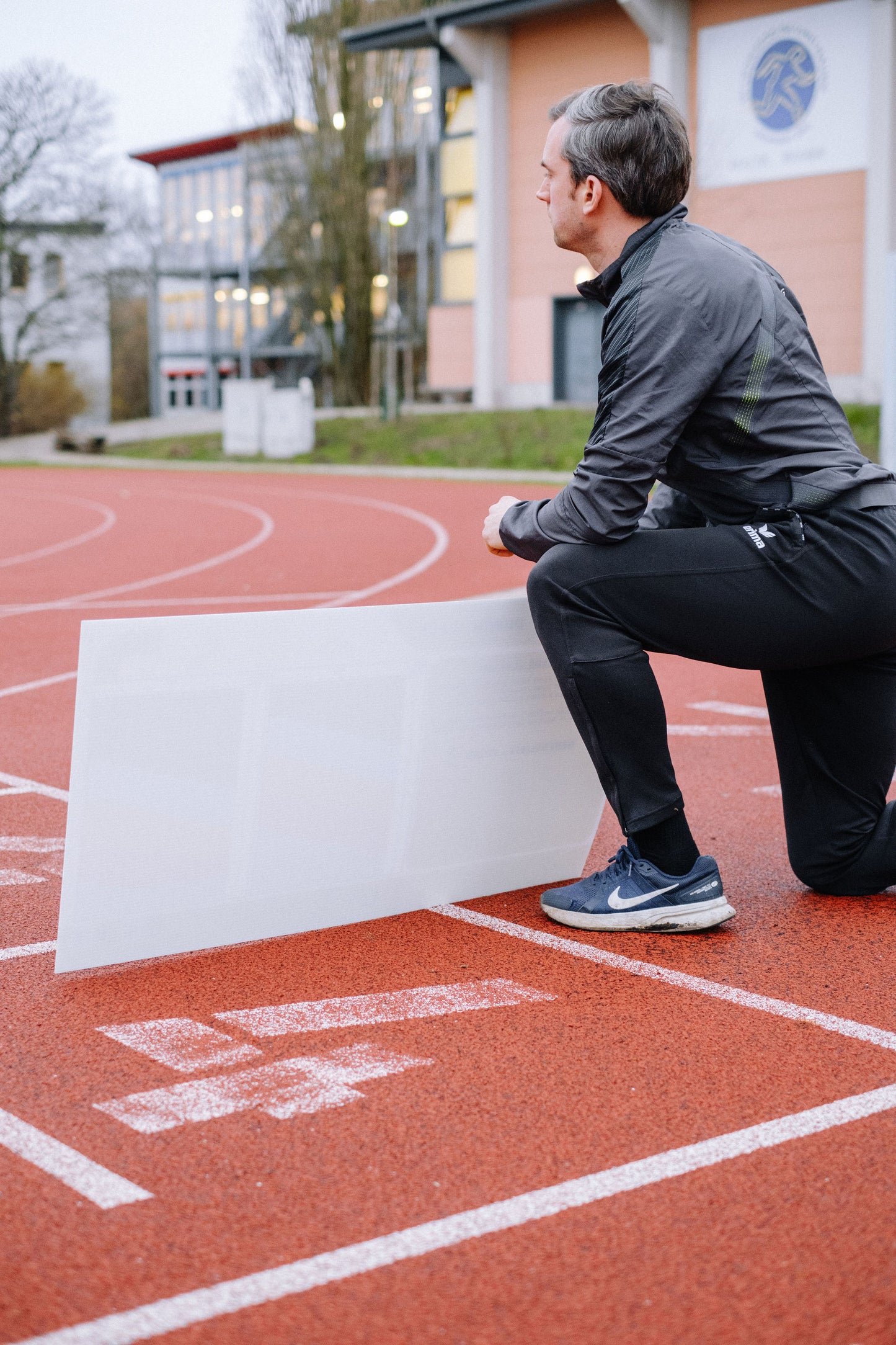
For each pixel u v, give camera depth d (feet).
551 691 11.83
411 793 11.12
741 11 92.99
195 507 69.26
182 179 213.66
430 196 131.13
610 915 10.71
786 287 10.19
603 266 10.38
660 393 9.56
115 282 156.35
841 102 89.81
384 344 132.98
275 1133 7.25
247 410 118.62
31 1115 7.45
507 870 12.00
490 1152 7.04
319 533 54.03
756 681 24.44
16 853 13.17
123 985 9.55
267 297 198.80
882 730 11.06
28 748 18.29
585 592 10.07
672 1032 8.71
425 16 106.93
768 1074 8.05
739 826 14.23
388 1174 6.80
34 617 31.71
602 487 9.75
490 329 112.27
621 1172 6.83
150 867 9.70
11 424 160.15
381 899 11.16
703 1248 6.13
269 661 10.02
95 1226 6.27
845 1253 6.10
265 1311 5.60
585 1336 5.46
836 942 10.56
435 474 92.94
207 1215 6.38
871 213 88.69
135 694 9.36
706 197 96.63
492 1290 5.78
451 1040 8.55
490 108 108.58
